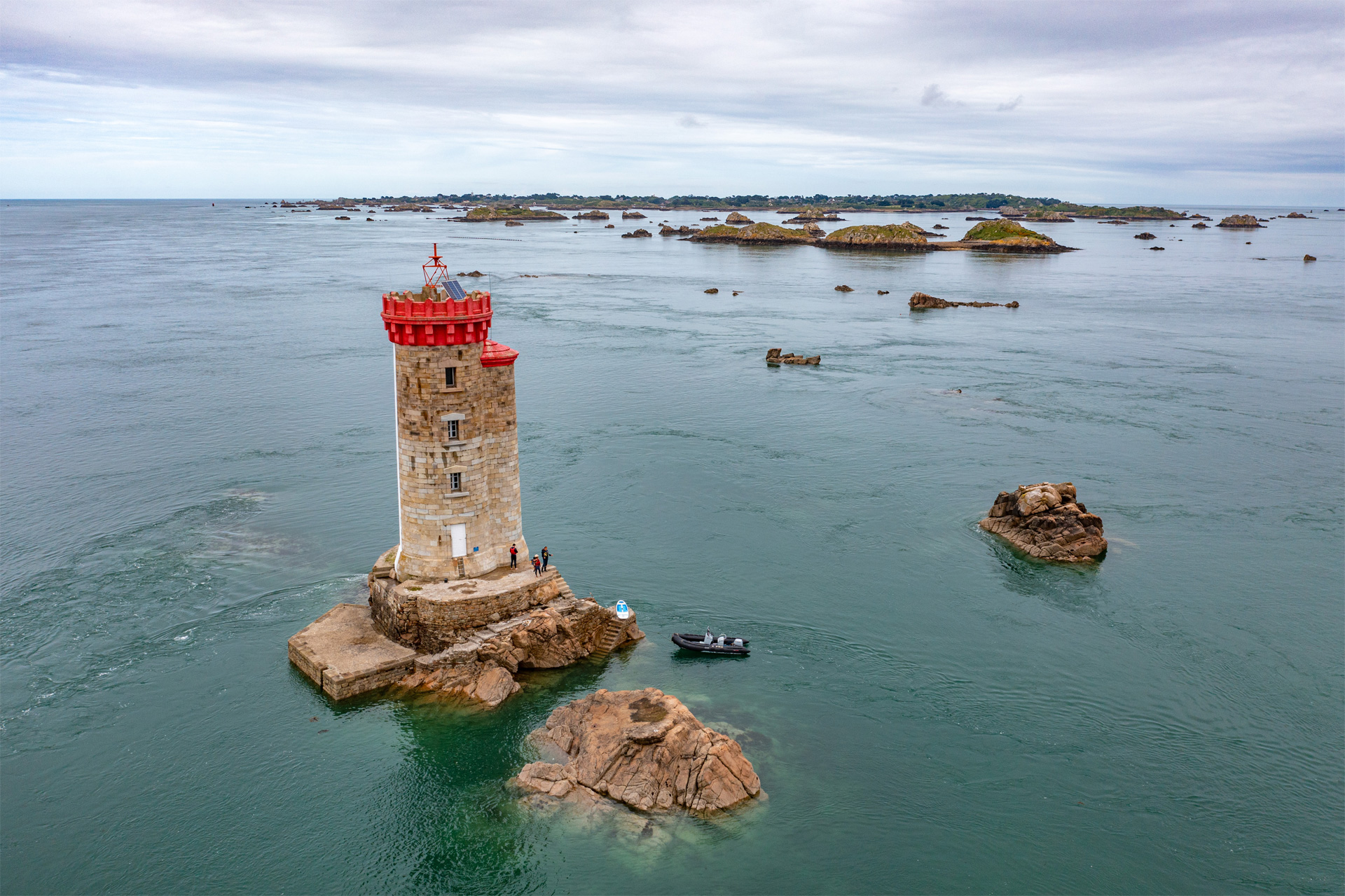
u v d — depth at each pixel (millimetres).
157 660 56875
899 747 49594
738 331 178125
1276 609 65812
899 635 61656
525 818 43406
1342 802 45906
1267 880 40781
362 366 138125
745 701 53562
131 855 41625
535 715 51500
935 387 130625
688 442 102625
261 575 68500
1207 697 54875
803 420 112438
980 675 57031
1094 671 57594
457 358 54031
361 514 80812
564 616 56875
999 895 39625
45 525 77500
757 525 79812
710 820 43250
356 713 51562
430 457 54781
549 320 188000
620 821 42969
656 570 70688
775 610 64750
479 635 55000
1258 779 47594
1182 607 66125
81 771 46844
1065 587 69125
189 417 110250
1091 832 43594
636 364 144500
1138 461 97688
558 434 105125
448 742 49156
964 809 44938
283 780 46312
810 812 44250
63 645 58469
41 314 183250
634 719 47062
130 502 82938
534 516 80438
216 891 39750
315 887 39875
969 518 82438
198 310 191625
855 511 83500
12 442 100062
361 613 60406
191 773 46781
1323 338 170250
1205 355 154250
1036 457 98875
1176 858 42031
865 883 40000
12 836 42594
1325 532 79188
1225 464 96812
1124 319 194500
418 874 40562
